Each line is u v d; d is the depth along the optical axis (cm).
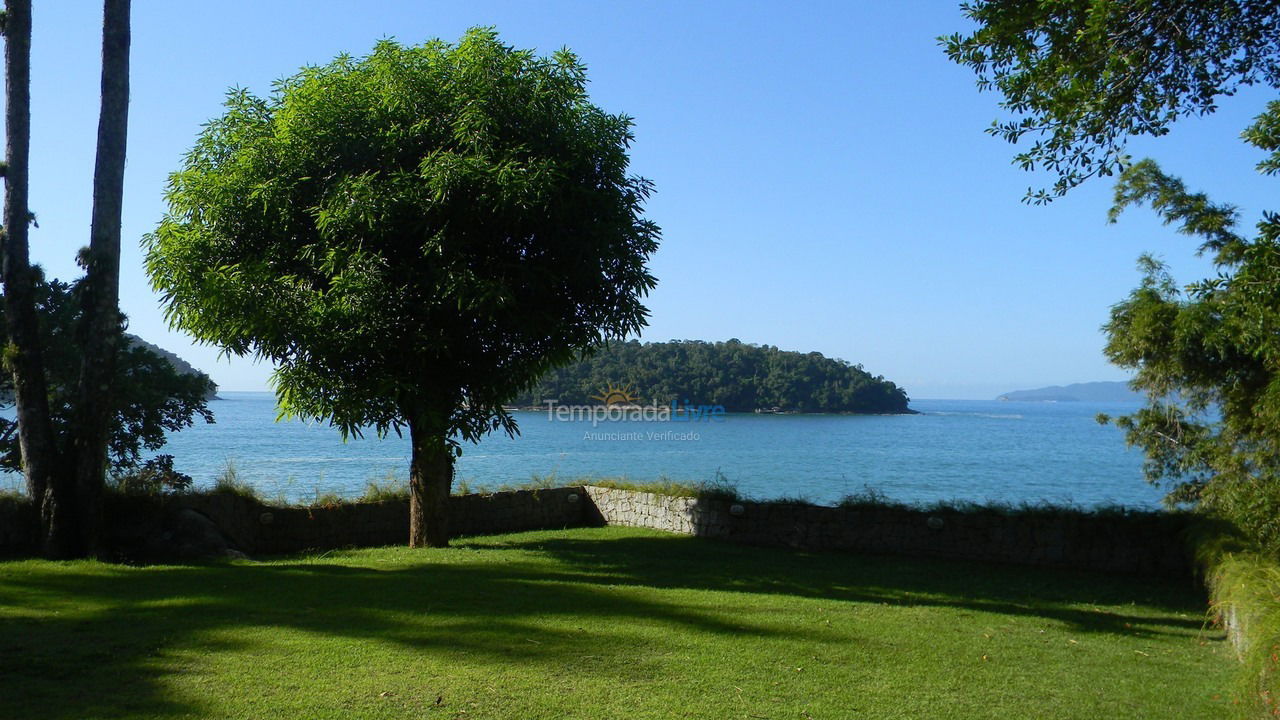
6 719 487
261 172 1230
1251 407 1202
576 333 1347
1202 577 1123
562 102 1300
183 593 884
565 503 1816
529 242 1285
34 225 1137
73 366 1445
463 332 1304
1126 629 899
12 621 731
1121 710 598
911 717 564
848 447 6059
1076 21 848
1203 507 1263
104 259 1119
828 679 643
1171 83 852
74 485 1098
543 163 1179
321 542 1471
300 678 591
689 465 4194
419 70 1264
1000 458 5288
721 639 756
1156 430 1426
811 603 973
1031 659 740
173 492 1293
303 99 1234
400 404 1291
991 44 908
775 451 5469
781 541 1514
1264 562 859
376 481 1798
